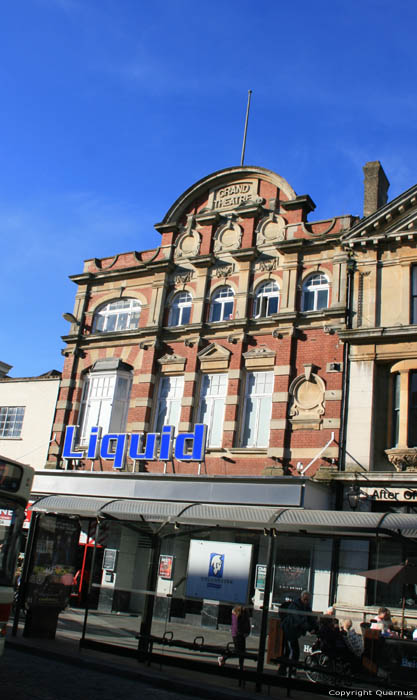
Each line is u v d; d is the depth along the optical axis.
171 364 23.64
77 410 25.22
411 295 20.11
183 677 12.66
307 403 20.58
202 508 15.97
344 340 20.31
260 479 19.11
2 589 10.89
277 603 18.75
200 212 25.39
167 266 24.84
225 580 15.98
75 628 17.58
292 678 11.98
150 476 21.22
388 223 20.77
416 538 15.05
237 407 21.77
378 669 11.28
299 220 22.95
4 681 10.90
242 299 22.91
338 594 18.06
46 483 23.41
